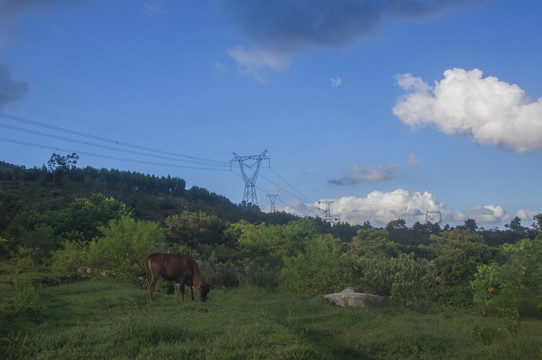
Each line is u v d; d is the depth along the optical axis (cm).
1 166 8431
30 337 655
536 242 823
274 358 592
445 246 5234
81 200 3516
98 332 693
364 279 1455
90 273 1705
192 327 762
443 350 735
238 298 1225
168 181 9525
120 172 9219
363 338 805
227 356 591
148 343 638
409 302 1293
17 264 1806
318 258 1683
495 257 1655
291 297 1332
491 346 747
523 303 886
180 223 4481
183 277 1120
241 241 3250
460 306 1425
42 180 7162
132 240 1672
